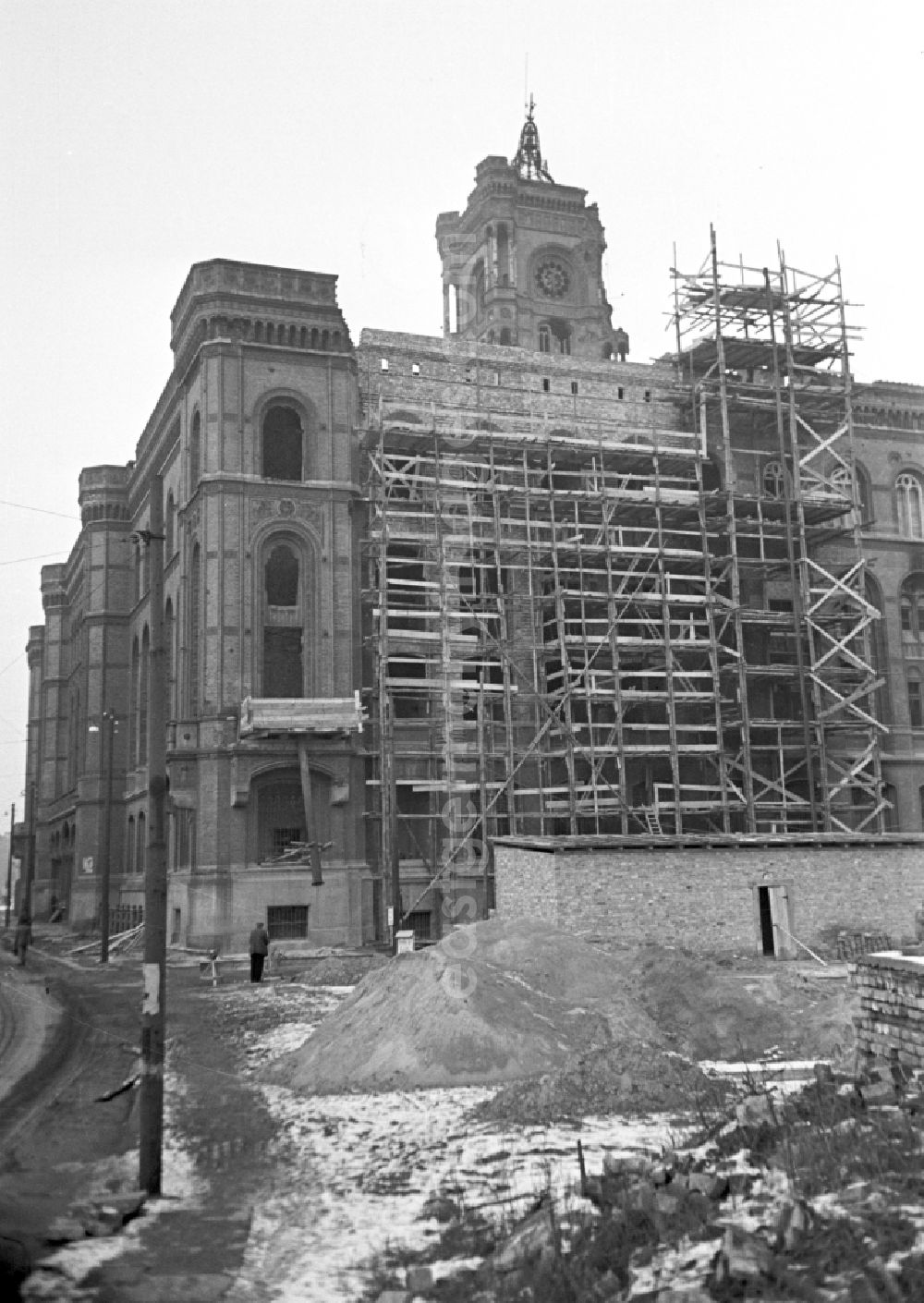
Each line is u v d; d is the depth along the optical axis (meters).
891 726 56.91
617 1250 9.04
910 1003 14.82
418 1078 18.36
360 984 22.19
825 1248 7.91
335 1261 10.18
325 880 44.19
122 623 67.25
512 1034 19.30
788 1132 11.39
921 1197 8.69
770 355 56.09
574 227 88.88
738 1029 21.36
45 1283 9.64
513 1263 9.09
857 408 59.75
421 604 51.03
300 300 48.81
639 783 52.16
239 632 45.66
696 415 55.41
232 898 43.22
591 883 34.84
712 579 51.00
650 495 50.78
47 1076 20.09
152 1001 13.17
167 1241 10.88
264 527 46.91
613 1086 16.02
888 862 37.66
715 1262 7.93
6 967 42.50
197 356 48.66
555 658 50.94
